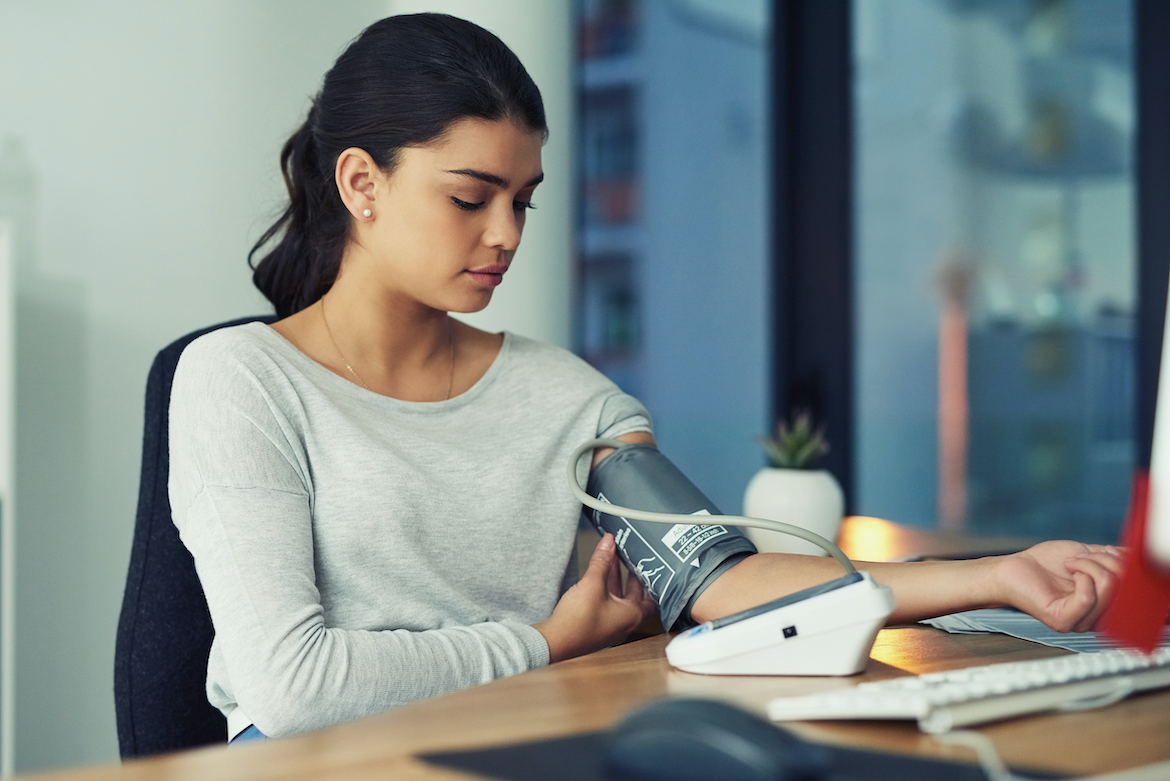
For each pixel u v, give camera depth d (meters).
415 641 0.90
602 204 3.54
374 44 1.09
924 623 0.96
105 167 2.24
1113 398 2.82
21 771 2.14
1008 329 3.00
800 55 3.26
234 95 2.39
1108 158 2.81
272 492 0.97
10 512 1.91
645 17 3.47
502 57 1.07
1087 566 0.82
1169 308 0.66
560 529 1.19
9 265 1.91
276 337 1.10
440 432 1.16
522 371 1.25
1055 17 2.87
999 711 0.63
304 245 1.23
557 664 0.82
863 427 3.25
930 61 3.07
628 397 1.30
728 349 3.38
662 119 3.46
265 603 0.89
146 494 1.13
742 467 3.36
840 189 3.21
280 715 0.84
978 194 3.02
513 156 1.05
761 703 0.69
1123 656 0.72
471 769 0.54
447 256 1.06
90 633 2.22
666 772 0.51
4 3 2.15
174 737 1.09
